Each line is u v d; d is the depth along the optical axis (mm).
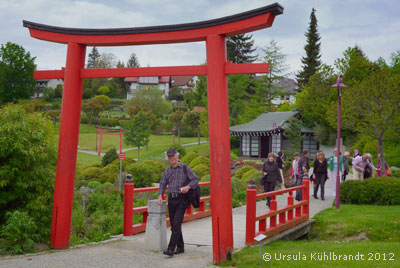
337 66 41156
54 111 65500
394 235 9836
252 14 6070
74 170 7445
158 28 6840
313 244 8156
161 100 76500
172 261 6352
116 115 83938
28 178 7797
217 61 6414
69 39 7398
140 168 18828
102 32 7191
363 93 22875
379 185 13477
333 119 24969
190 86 105062
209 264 6180
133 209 8914
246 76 53219
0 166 7504
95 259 6438
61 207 7285
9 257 6617
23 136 7730
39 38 7602
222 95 6387
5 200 7625
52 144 8578
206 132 54594
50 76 7625
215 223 6305
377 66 40125
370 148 30766
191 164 27812
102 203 12648
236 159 33656
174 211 6789
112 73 7176
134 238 8383
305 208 10602
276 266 5977
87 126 75688
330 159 15531
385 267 6070
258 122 41312
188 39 6766
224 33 6387
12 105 8398
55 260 6371
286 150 35906
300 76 68125
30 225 7293
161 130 71500
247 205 7590
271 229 8398
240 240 8047
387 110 22297
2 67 83875
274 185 12664
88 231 9508
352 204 13742
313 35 68000
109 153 30859
